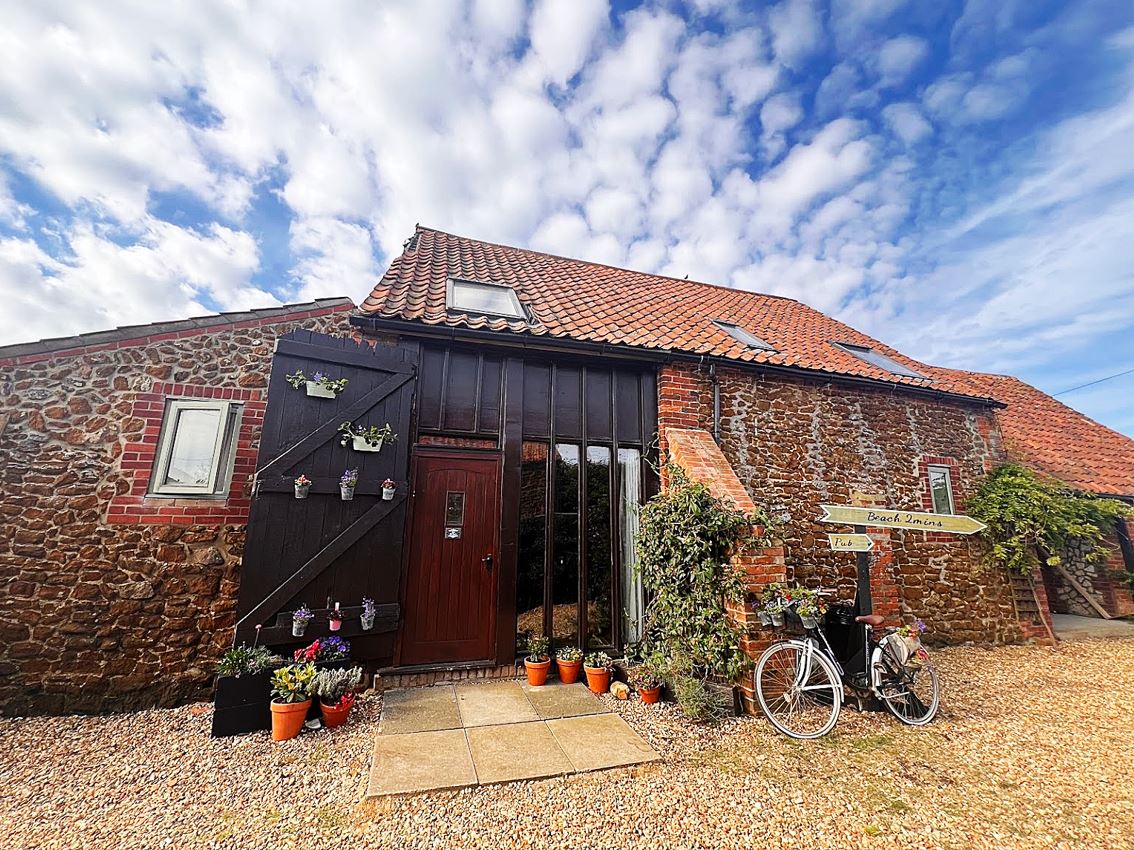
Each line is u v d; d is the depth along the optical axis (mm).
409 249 8188
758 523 4461
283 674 3691
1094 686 5312
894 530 7051
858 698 4434
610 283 9086
